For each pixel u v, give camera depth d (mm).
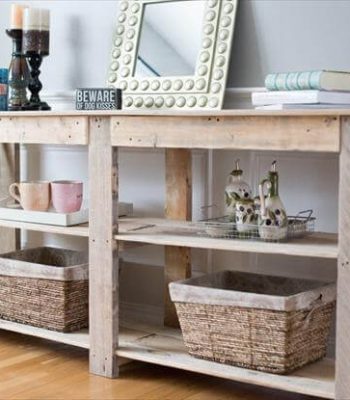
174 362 2229
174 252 2637
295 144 1985
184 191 2629
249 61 2566
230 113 2047
